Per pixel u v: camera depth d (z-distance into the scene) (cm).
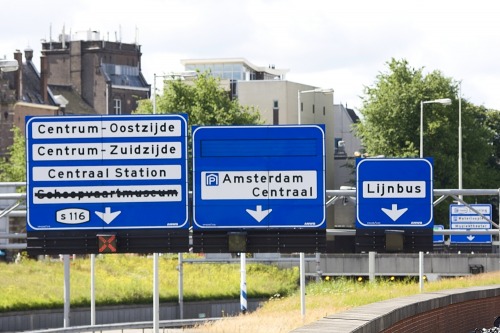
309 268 10538
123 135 4547
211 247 4656
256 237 4659
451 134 13562
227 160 4650
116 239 4562
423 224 5228
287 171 4656
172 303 9225
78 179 4556
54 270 9431
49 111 19938
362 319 3700
